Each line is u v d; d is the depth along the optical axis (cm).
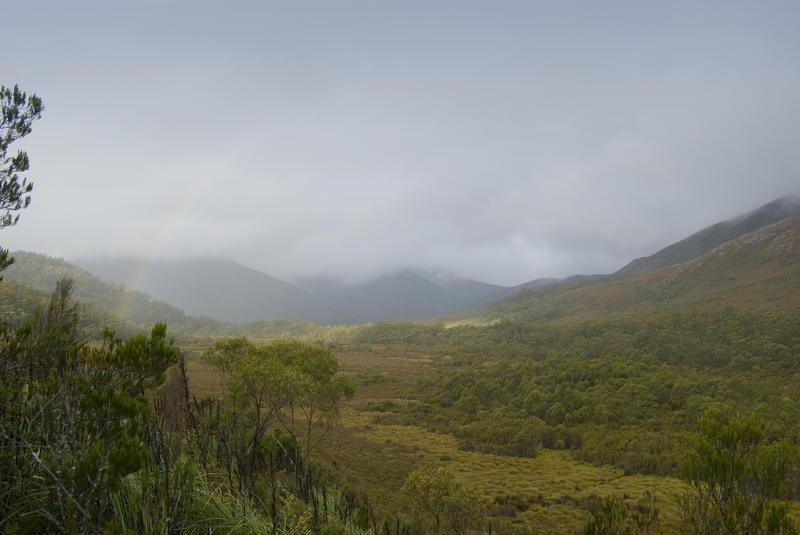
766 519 677
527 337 13525
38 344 441
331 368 1952
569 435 4103
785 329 8000
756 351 7312
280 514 521
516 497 2358
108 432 347
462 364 10138
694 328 9338
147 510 349
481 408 5488
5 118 679
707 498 745
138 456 315
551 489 2570
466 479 2766
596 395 5006
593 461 3297
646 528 1137
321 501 657
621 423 4388
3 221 649
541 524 1973
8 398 365
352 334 18650
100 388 371
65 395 351
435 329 17675
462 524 1504
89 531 293
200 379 4841
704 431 769
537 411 4884
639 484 2633
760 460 716
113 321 7706
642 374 5641
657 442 3553
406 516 1508
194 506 405
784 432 3441
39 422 360
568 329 12662
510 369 6662
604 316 19038
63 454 311
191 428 636
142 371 426
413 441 3916
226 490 504
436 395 6309
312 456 2455
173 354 446
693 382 5125
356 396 6519
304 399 1788
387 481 2453
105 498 314
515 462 3288
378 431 4266
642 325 10631
